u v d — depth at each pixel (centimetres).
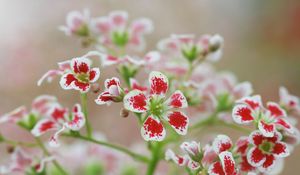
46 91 28
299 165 34
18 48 30
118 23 19
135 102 15
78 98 28
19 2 33
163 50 20
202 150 14
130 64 17
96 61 27
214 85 19
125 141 30
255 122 15
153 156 17
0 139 18
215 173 14
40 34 31
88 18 19
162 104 15
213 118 19
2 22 31
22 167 18
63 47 30
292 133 15
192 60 19
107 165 21
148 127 15
